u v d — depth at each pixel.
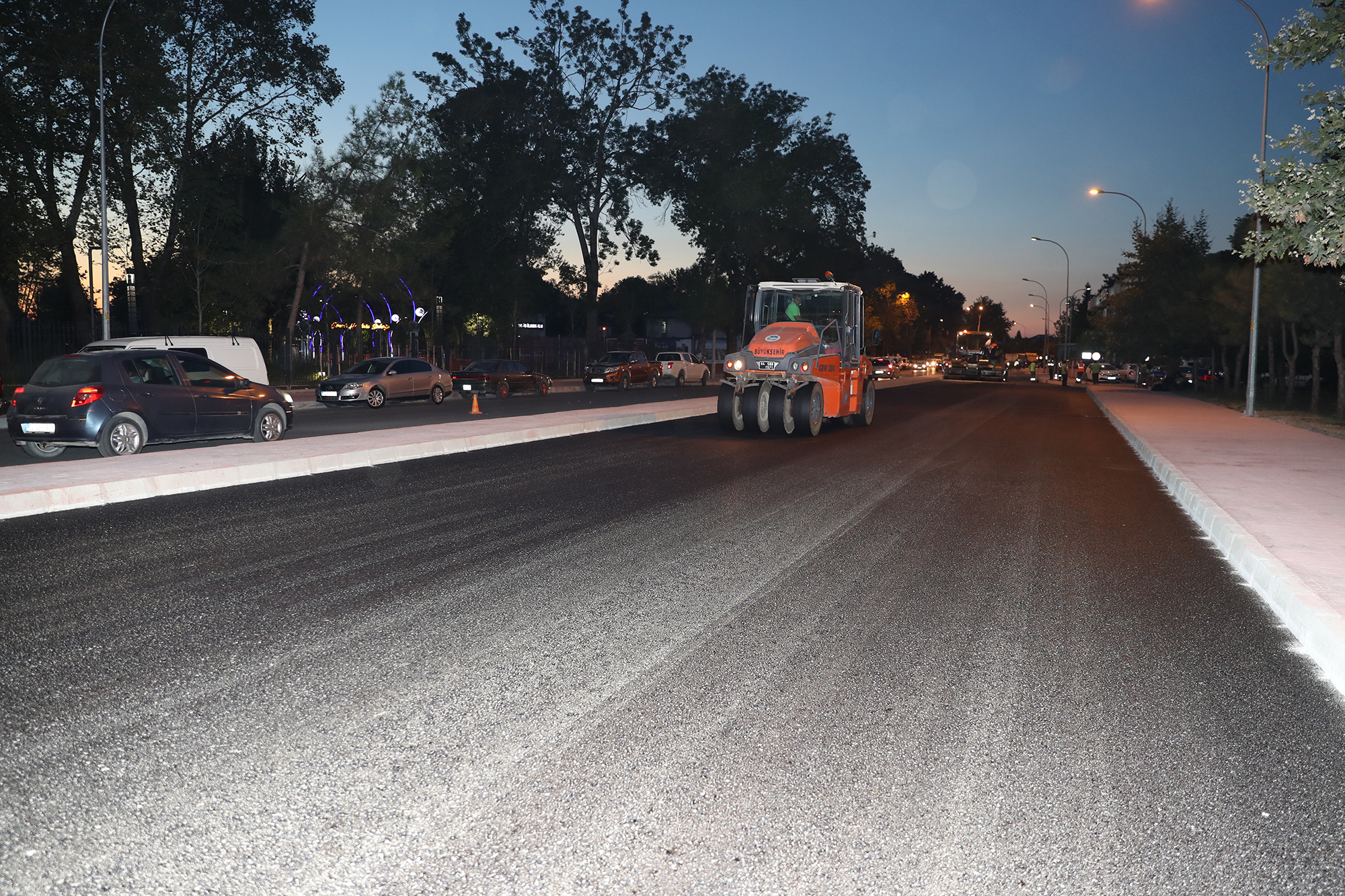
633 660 5.11
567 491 11.30
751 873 3.02
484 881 2.95
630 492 11.30
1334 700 4.64
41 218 30.14
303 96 37.06
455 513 9.70
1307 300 25.98
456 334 53.94
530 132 52.50
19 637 5.35
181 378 14.95
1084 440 20.20
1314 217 8.88
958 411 30.19
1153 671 5.06
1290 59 9.24
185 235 35.88
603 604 6.26
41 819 3.30
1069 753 3.97
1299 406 33.72
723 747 3.98
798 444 17.64
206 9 34.62
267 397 16.33
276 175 47.09
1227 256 46.50
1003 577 7.23
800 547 8.22
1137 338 48.38
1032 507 10.70
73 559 7.37
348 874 2.97
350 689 4.59
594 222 55.22
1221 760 3.92
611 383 43.97
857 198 65.50
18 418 13.92
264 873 2.98
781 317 20.72
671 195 57.16
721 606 6.25
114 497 10.24
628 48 52.88
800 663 5.10
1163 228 46.62
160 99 30.69
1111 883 2.99
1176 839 3.27
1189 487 11.38
